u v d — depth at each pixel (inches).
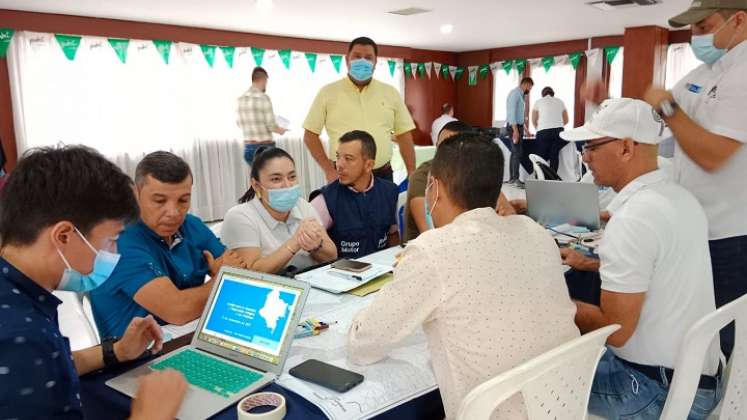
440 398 50.4
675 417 51.8
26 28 215.6
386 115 140.7
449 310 45.9
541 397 43.3
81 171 36.4
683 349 50.0
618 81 346.0
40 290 36.9
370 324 49.2
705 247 58.1
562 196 109.4
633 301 55.6
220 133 277.4
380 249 108.0
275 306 53.6
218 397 46.2
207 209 274.7
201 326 56.8
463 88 423.2
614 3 232.5
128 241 65.0
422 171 103.9
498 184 51.1
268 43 293.3
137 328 52.4
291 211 94.2
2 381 32.2
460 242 46.9
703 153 70.2
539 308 47.7
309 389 47.6
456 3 223.9
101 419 49.2
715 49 73.2
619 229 56.4
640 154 60.3
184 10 222.4
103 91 239.3
